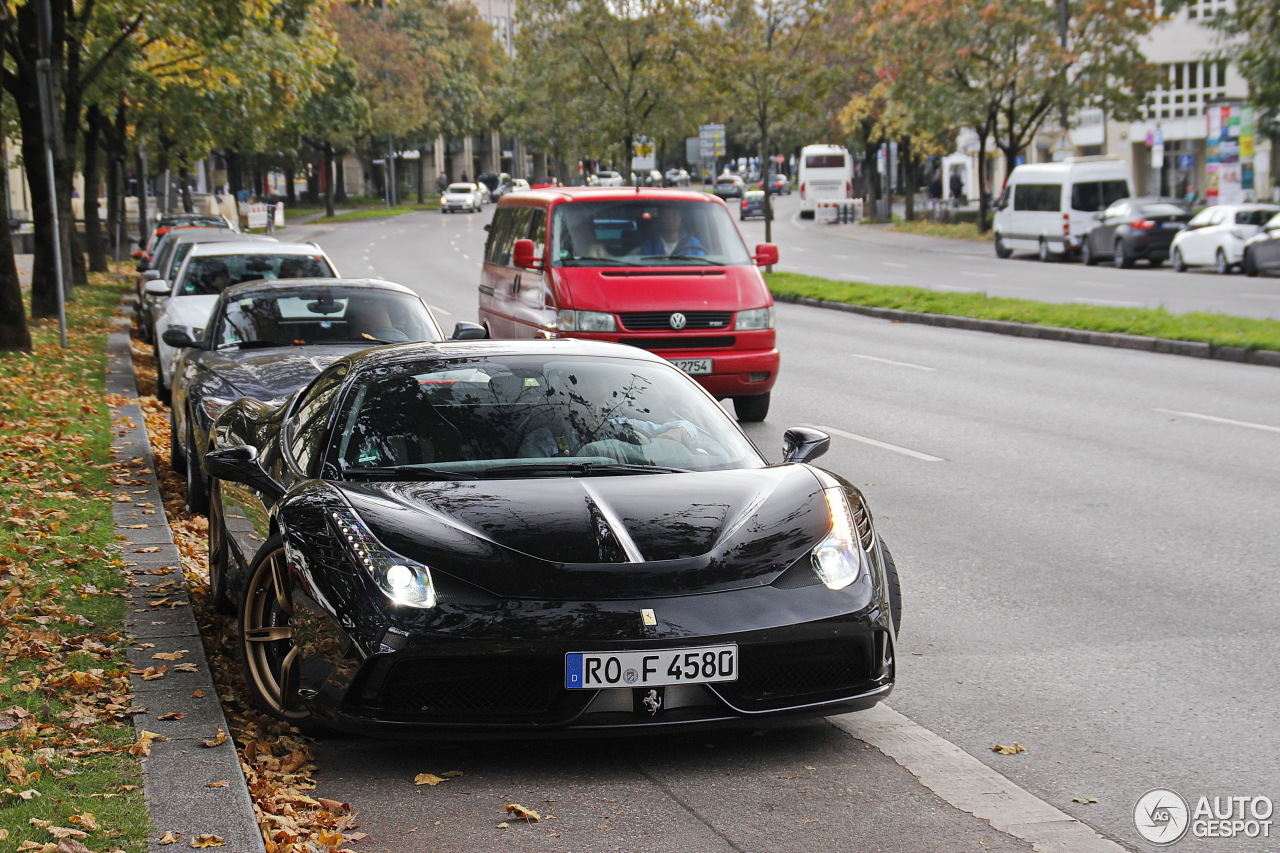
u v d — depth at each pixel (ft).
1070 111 247.50
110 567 35.24
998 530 42.22
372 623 21.80
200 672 26.61
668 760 23.30
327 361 45.11
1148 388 75.46
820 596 23.07
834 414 68.54
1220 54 173.37
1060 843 19.85
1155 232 179.93
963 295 130.82
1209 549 39.29
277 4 132.87
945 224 302.04
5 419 59.47
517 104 287.69
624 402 28.66
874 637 23.54
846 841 19.80
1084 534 41.45
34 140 111.45
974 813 20.94
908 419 66.28
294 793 21.11
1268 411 66.28
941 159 410.11
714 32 191.01
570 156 272.92
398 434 26.99
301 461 27.55
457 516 23.57
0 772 21.22
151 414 65.72
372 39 417.90
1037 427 62.95
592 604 21.99
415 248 264.31
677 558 22.99
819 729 25.07
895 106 278.46
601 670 21.72
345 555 22.65
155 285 71.41
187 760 21.81
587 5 206.18
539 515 23.66
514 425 27.43
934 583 36.04
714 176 465.88
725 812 20.90
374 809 21.02
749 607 22.49
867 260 213.46
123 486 46.93
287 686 23.86
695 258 67.72
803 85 181.98
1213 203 212.23
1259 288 140.46
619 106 211.20
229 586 31.09
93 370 79.82
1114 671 28.48
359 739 24.34
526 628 21.67
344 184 593.83
